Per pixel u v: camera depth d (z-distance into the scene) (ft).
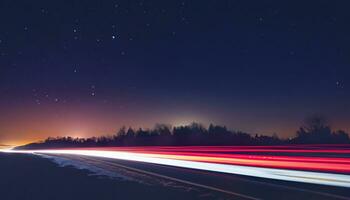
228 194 38.99
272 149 146.20
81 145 404.16
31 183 50.62
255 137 215.92
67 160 116.78
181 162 103.55
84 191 42.34
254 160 100.63
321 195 37.52
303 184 47.32
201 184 48.67
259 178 56.13
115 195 39.09
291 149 132.98
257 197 36.73
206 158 117.91
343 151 108.99
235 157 115.65
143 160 116.57
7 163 96.37
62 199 36.83
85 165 91.50
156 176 61.16
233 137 236.22
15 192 41.75
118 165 91.81
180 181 52.85
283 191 40.81
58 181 53.26
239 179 54.95
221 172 68.74
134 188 44.83
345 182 49.60
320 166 76.02
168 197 37.32
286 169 71.72
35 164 93.30
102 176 61.36
